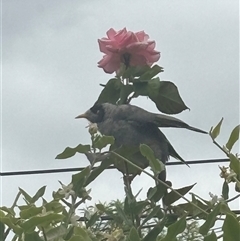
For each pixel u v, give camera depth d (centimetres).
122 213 201
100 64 252
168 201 221
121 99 246
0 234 162
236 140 197
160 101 246
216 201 204
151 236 182
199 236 206
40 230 158
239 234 144
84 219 201
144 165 234
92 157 199
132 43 247
